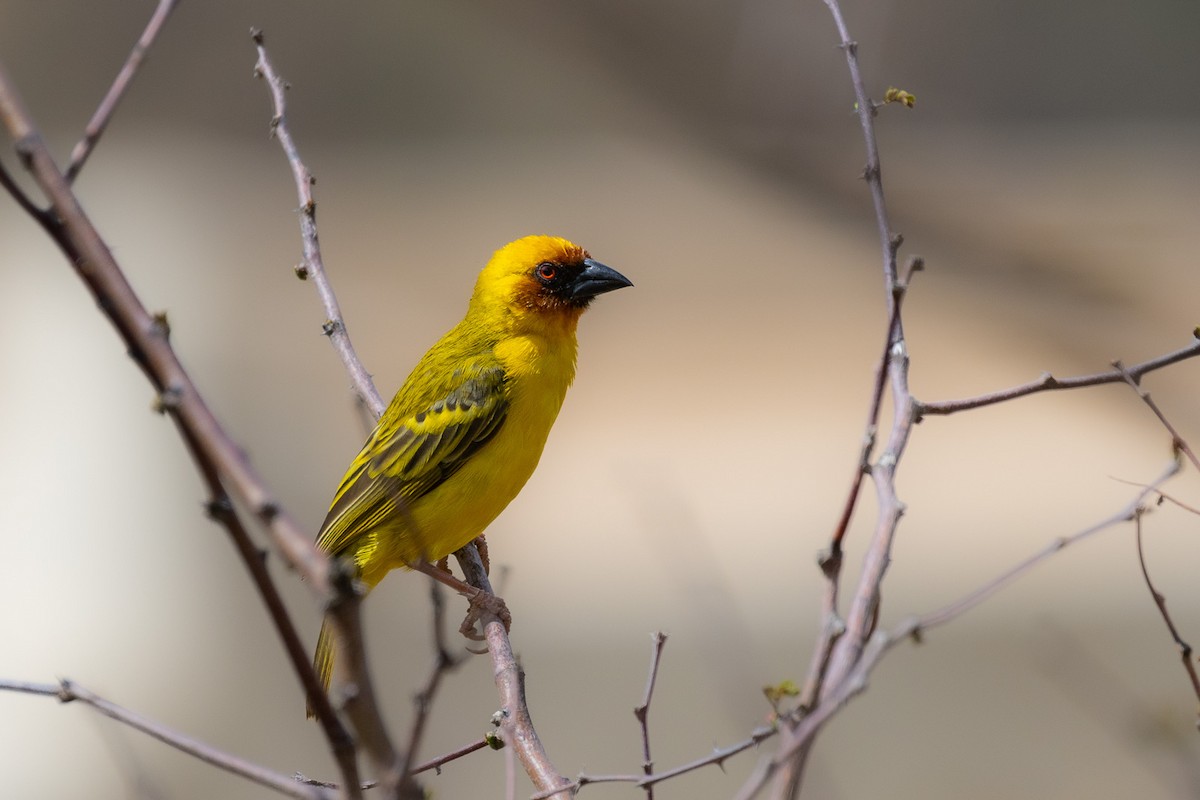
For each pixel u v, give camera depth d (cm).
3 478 1541
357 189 2173
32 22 2170
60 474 1545
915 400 439
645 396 1734
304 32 2248
